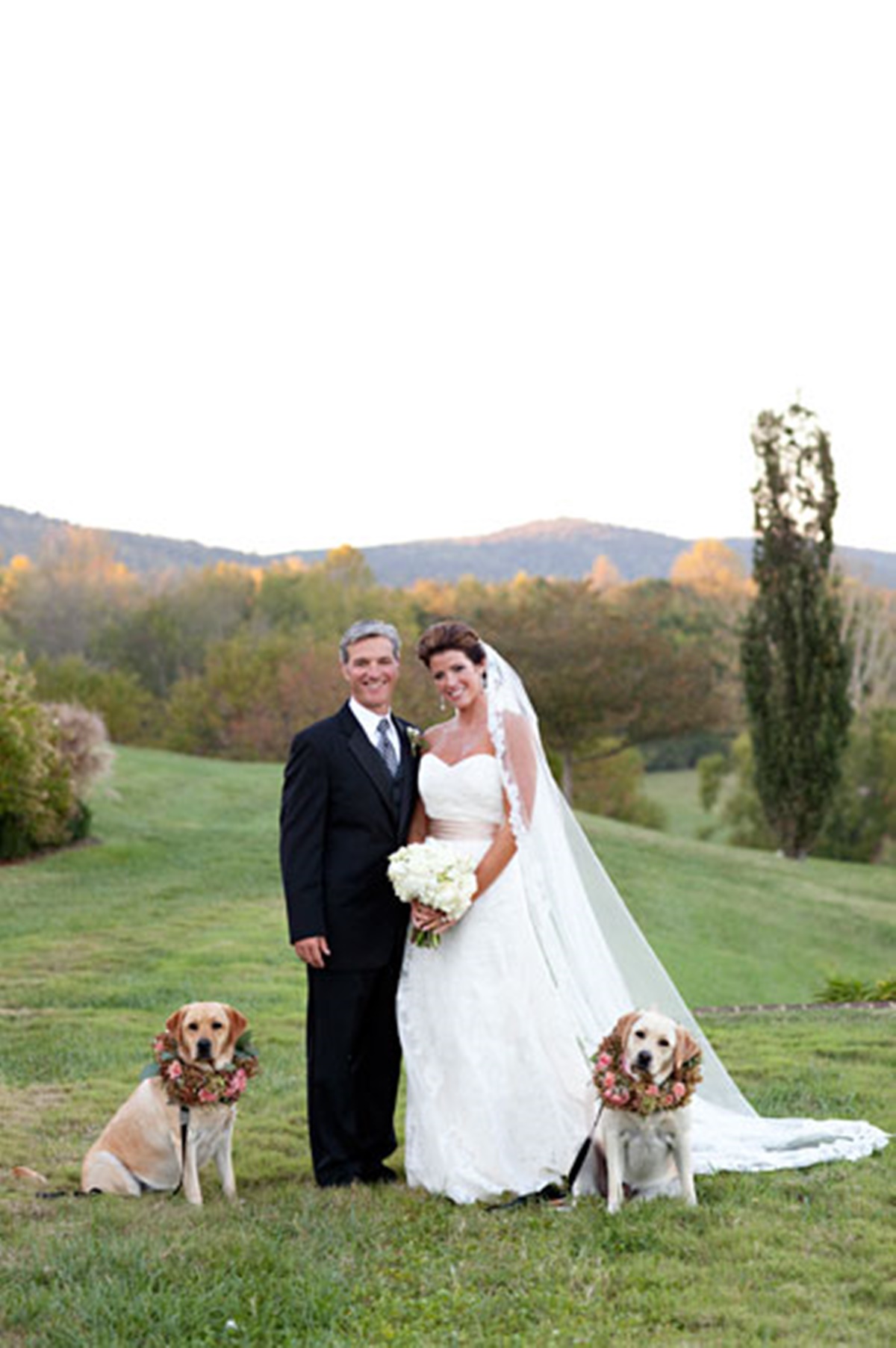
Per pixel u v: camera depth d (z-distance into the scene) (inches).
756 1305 173.6
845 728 1448.1
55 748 1046.4
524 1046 235.0
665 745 3154.5
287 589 3297.2
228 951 621.9
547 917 245.6
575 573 4744.1
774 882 1189.7
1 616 3233.3
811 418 1439.5
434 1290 182.2
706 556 3590.1
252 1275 182.1
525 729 245.9
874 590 2407.7
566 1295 178.1
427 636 246.4
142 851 1065.5
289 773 247.4
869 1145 249.9
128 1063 372.2
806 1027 423.5
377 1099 249.0
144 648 3208.7
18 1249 194.9
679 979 809.5
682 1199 217.3
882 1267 187.8
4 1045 401.1
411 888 231.1
